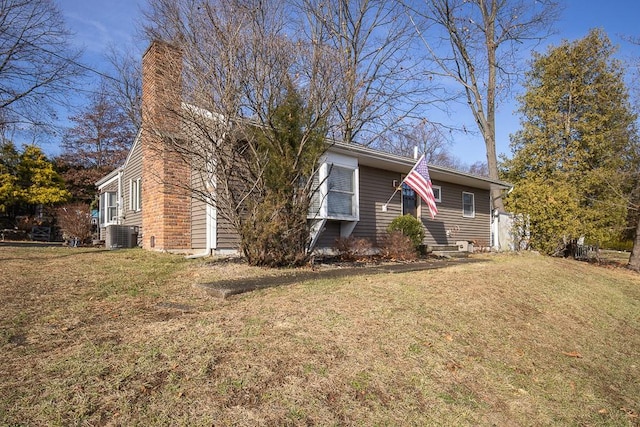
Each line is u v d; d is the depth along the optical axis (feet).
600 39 56.34
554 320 21.11
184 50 23.95
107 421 8.18
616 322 23.75
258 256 24.70
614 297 30.12
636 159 55.01
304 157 25.17
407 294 19.13
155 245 34.78
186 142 24.88
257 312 14.79
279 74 24.53
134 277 20.80
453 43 66.64
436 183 50.26
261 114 24.29
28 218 74.90
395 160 39.96
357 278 22.13
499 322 18.44
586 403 13.21
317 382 10.61
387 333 14.30
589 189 54.80
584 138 55.77
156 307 15.40
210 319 13.75
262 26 24.57
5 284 18.19
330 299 17.07
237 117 24.03
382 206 43.14
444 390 11.78
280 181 24.38
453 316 17.51
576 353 17.31
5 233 67.05
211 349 11.34
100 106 84.58
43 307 14.90
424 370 12.52
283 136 24.53
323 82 25.57
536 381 13.96
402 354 13.10
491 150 65.00
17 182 78.02
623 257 74.18
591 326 21.80
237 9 23.93
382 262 33.01
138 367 10.09
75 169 88.22
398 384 11.49
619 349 19.21
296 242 25.99
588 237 52.85
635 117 55.06
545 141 58.08
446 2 64.44
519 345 16.61
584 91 56.54
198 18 23.70
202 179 26.07
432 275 24.86
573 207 48.11
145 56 27.81
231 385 9.83
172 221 33.50
